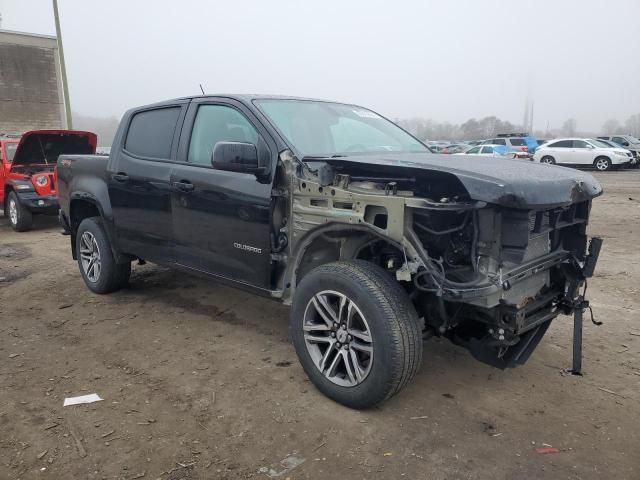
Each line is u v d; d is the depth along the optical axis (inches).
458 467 107.5
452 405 131.6
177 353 163.2
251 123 151.3
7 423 123.3
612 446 115.2
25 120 1001.5
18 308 207.8
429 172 114.2
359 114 183.9
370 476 104.7
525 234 108.4
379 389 120.1
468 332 130.0
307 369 136.3
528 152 1155.3
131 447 114.0
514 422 124.3
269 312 200.2
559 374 148.9
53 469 106.7
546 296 136.9
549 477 104.7
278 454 111.7
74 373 149.7
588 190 125.5
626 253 296.2
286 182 138.9
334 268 127.7
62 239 371.2
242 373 149.1
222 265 159.6
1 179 418.3
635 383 143.7
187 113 174.7
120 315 197.6
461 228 115.8
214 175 156.9
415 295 129.0
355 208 124.6
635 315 195.0
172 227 174.6
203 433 119.3
